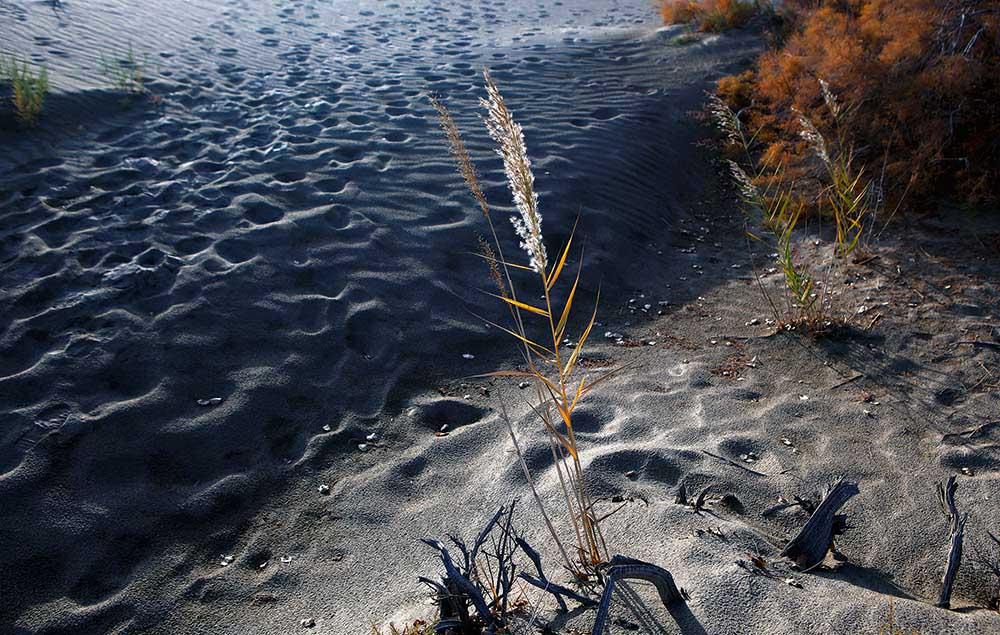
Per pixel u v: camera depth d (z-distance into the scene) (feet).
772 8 34.76
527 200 7.37
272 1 40.29
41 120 21.50
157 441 12.51
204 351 14.44
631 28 38.63
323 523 11.39
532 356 15.78
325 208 19.21
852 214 20.58
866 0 26.05
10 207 17.85
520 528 10.47
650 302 18.12
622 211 21.47
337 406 13.89
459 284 17.51
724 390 14.17
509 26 39.78
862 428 12.82
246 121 23.99
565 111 26.89
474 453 12.69
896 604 8.22
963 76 20.20
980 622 8.14
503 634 7.84
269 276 16.62
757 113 25.75
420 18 40.47
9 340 14.06
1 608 9.84
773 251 20.34
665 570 7.91
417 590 9.79
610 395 14.06
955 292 16.99
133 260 16.49
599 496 10.99
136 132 22.36
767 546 9.52
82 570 10.48
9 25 28.55
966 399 13.47
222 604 10.07
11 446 11.98
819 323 16.12
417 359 15.28
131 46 29.32
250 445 12.82
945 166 20.92
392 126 24.31
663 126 26.48
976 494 10.98
